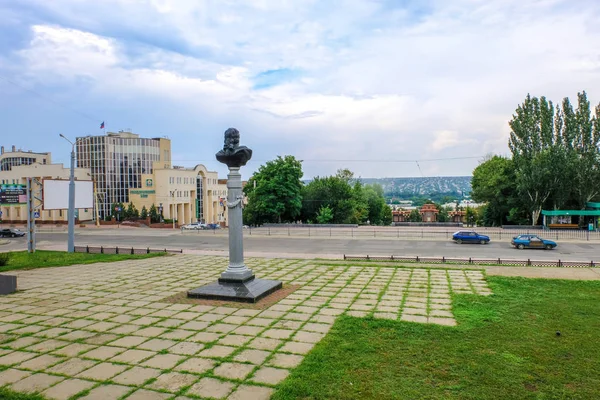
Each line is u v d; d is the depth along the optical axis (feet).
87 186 126.82
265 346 35.58
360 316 44.24
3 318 45.16
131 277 71.05
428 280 65.10
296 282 64.13
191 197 323.98
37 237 174.91
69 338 38.22
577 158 176.35
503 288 57.98
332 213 234.38
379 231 173.06
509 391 27.09
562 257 96.48
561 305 48.47
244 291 52.75
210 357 33.17
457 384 28.07
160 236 169.68
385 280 65.31
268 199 214.07
